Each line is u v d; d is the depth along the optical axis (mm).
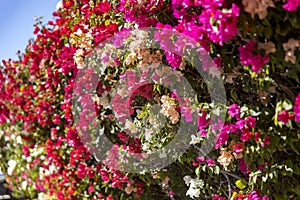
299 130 1937
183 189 3119
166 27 2246
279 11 1704
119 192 3957
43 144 5523
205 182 2885
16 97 5996
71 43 3609
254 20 1734
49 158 5152
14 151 6734
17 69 6039
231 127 2217
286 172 2107
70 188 4637
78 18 3801
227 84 2336
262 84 1908
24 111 5965
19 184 6730
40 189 5852
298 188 2137
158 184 3529
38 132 5656
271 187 2238
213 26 1713
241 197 2342
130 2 2586
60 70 4090
